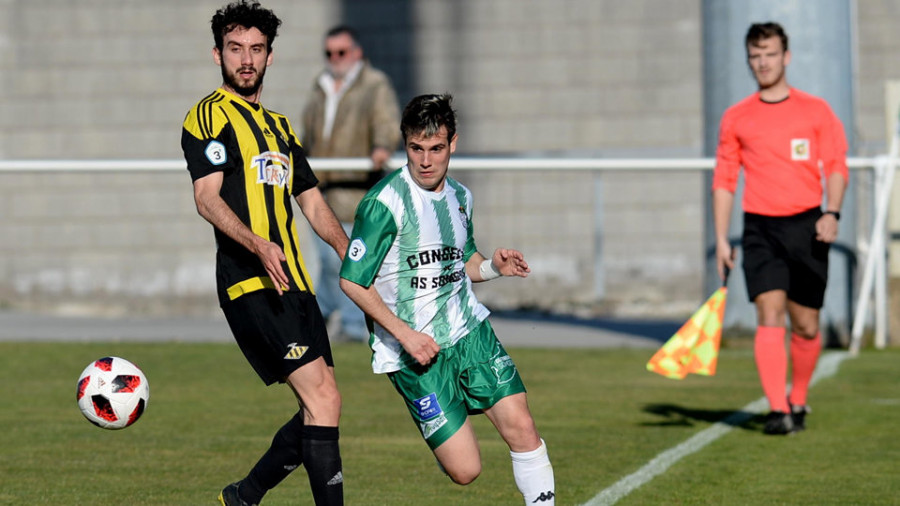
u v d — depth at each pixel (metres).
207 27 53.94
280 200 15.38
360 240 14.32
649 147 52.62
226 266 15.12
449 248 14.73
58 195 53.91
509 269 15.11
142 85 54.03
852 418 24.09
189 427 23.30
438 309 14.71
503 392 14.55
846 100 35.91
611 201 52.59
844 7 35.78
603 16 52.78
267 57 15.67
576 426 23.34
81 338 39.31
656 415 24.62
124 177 53.84
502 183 53.03
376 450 21.03
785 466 19.58
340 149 35.22
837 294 36.22
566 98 52.97
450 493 17.73
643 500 17.16
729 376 30.38
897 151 34.94
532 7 53.06
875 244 34.84
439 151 14.34
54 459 20.12
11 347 35.81
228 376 30.33
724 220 23.06
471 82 53.28
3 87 54.22
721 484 18.20
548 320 48.12
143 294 53.72
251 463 19.86
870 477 18.72
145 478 18.66
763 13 35.28
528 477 14.53
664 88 52.53
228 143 15.09
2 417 24.33
